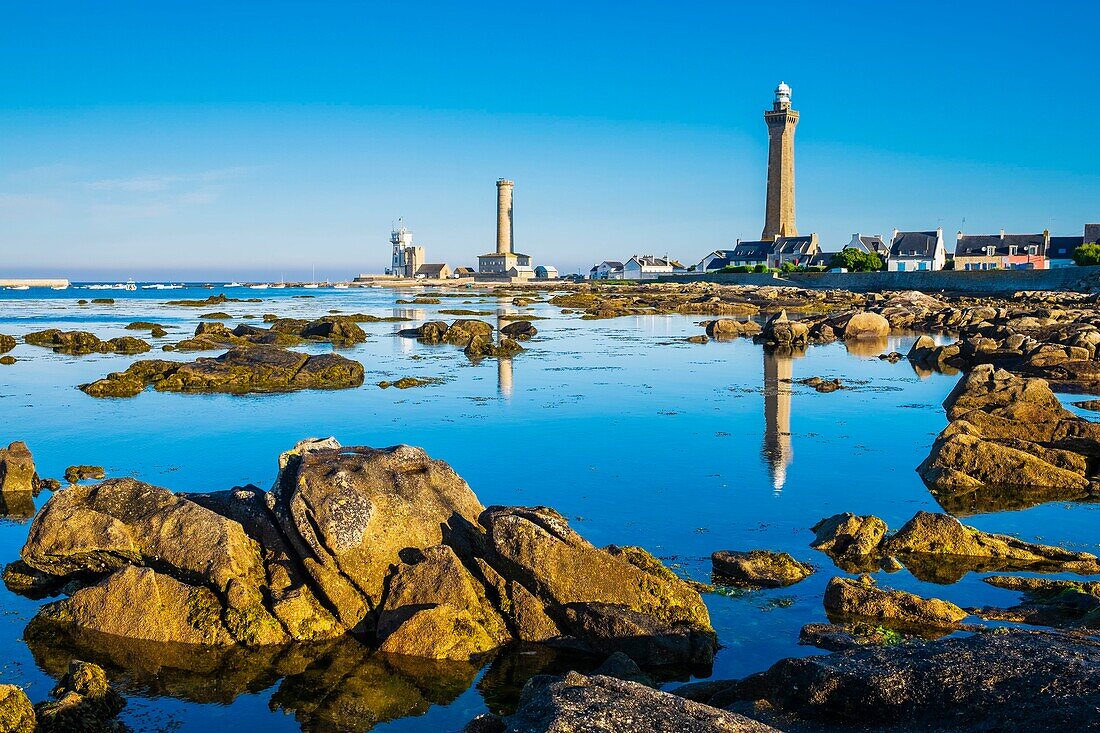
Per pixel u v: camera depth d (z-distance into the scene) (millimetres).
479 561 13547
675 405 32438
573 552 13281
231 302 126000
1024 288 110062
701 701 10398
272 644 12578
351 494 13656
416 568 13203
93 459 23469
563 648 12641
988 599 14164
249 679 11680
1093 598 13375
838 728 8773
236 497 14797
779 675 9602
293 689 11430
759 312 94500
